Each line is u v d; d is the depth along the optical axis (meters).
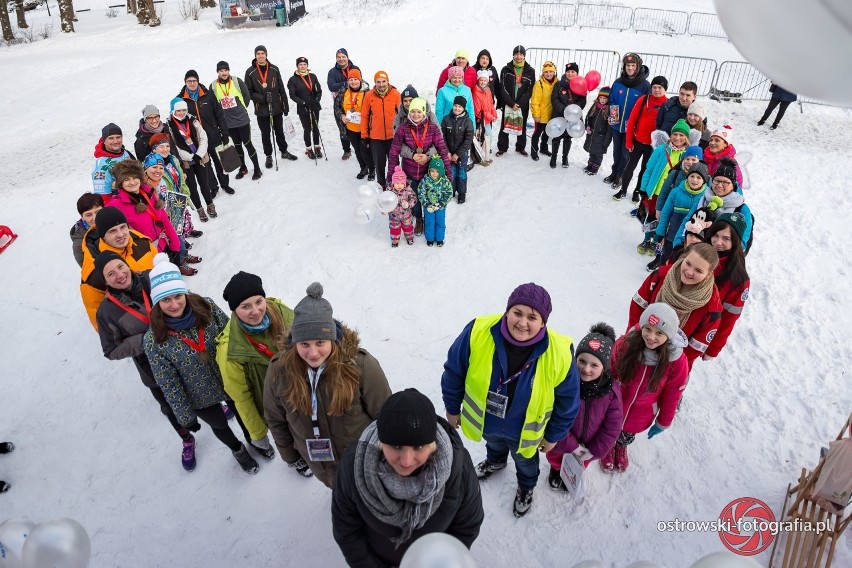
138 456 4.73
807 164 9.40
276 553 3.87
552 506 4.02
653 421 4.03
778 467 4.22
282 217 8.27
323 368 2.89
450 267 6.91
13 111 14.94
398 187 6.91
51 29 26.45
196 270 7.19
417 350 5.61
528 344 3.02
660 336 3.51
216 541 3.98
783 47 0.90
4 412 5.32
